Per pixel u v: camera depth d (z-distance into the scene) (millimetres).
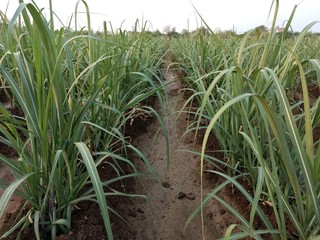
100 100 1527
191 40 3611
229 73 896
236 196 1587
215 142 2135
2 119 1095
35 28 842
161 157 2176
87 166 812
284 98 770
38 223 1102
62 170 1062
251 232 809
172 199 1718
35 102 997
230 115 1587
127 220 1467
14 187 831
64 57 1723
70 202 1129
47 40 834
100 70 1639
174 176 1943
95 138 1565
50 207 1128
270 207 1364
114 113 1586
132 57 2271
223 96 1615
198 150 2184
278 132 750
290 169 791
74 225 1228
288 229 1195
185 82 3592
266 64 1447
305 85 751
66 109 1137
